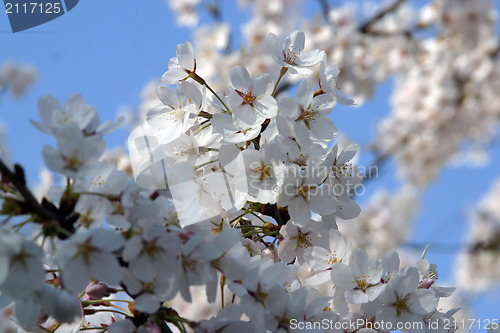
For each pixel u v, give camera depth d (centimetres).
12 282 49
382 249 162
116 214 51
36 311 50
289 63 61
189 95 59
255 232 59
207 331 52
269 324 53
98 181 52
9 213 49
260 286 54
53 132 52
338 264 56
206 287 52
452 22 165
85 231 49
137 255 50
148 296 51
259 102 58
